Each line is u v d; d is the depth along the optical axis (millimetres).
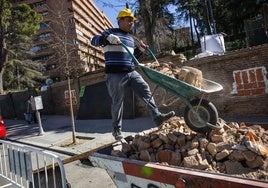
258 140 2861
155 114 3664
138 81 3801
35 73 42875
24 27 30391
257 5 26516
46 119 17797
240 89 9883
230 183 1963
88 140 9969
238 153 2572
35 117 17219
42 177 3998
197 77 3201
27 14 30328
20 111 21688
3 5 29109
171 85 3254
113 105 3877
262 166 2451
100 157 3104
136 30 23547
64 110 18844
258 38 11383
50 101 19656
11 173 4590
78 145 9375
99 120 14109
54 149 9344
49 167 3936
